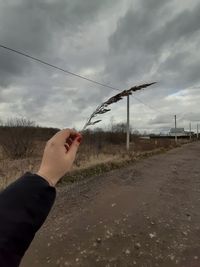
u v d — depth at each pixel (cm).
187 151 3303
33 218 50
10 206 49
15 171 1155
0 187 927
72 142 64
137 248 529
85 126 74
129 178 1271
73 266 470
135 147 3130
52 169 57
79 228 628
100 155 2005
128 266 469
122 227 631
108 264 475
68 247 535
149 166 1730
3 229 47
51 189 54
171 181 1212
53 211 768
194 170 1581
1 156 1819
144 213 732
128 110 2772
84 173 1330
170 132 9894
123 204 816
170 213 741
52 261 485
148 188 1051
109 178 1264
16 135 1848
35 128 2025
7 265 46
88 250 522
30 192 51
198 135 10238
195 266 468
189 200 888
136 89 80
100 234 592
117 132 3931
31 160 1529
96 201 854
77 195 940
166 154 2775
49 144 61
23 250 48
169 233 602
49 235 594
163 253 512
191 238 579
